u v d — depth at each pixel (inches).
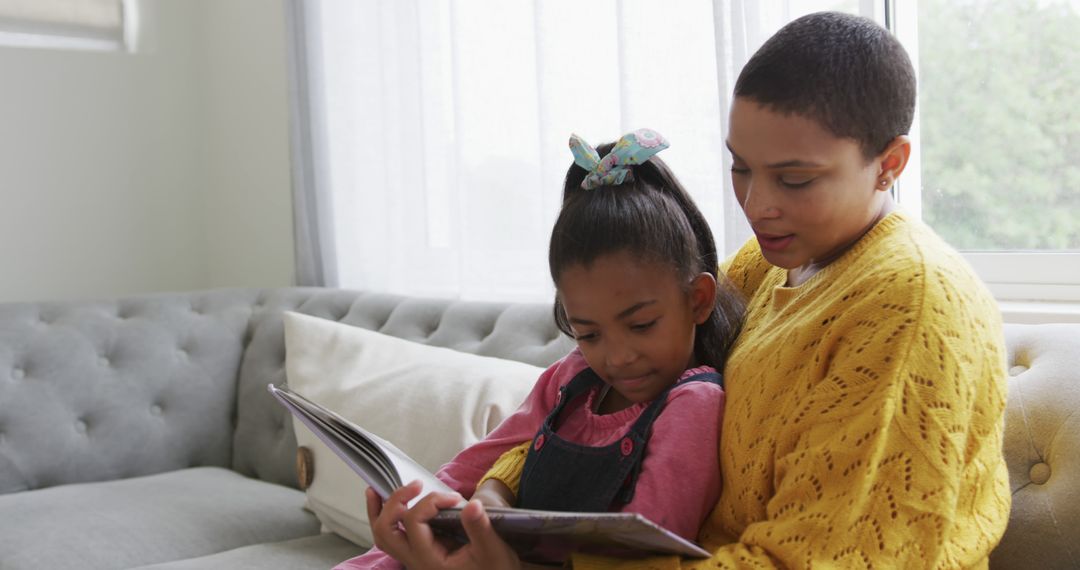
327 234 109.0
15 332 89.5
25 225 118.9
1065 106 68.9
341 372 76.9
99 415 89.7
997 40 71.3
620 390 41.9
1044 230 70.5
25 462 85.8
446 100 97.9
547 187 84.9
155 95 128.8
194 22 131.8
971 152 73.2
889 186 37.2
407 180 101.3
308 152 108.4
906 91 35.7
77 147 122.5
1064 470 42.7
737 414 37.7
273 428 90.9
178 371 93.7
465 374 69.3
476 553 36.4
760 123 35.0
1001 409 35.0
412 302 88.1
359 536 70.5
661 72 75.6
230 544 74.5
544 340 75.2
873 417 32.0
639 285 39.7
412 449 67.3
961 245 74.3
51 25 120.0
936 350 32.3
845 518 31.9
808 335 35.5
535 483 41.9
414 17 99.5
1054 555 41.9
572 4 83.0
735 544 34.8
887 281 33.8
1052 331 48.6
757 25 68.2
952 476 31.8
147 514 77.6
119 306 96.6
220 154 131.1
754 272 47.7
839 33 35.0
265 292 101.4
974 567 34.8
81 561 69.3
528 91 89.7
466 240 94.8
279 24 120.3
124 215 126.6
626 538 32.5
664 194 42.6
